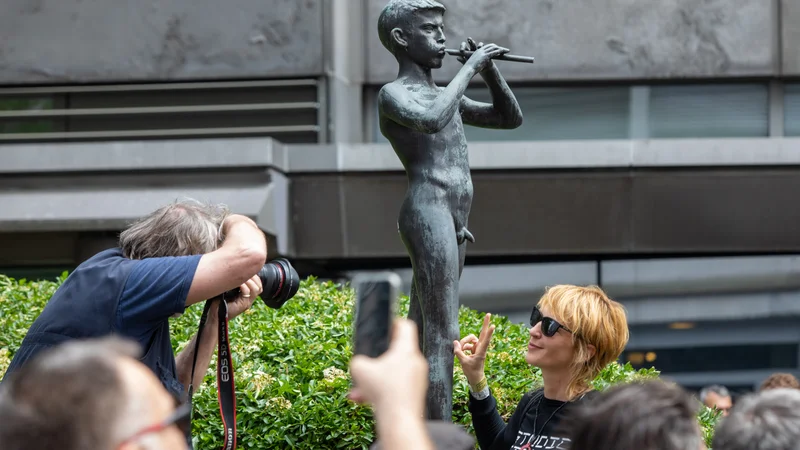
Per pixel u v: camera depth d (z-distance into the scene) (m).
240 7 11.51
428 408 4.52
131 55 11.57
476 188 11.18
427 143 4.63
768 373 11.38
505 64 11.55
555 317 3.65
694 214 11.22
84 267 3.31
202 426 4.87
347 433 4.85
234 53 11.51
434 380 4.52
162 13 11.56
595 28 11.57
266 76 11.50
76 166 10.95
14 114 11.83
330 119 11.49
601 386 5.30
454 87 4.48
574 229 11.24
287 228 11.22
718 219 11.22
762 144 11.11
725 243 11.26
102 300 3.21
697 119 11.84
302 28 11.45
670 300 11.54
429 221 4.57
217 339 3.72
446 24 11.48
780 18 11.51
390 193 11.20
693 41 11.53
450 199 4.63
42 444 1.56
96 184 11.02
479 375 4.02
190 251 3.38
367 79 11.66
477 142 11.28
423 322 4.62
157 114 11.77
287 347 5.61
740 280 11.47
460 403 5.11
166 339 3.39
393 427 1.69
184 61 11.53
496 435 4.00
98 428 1.58
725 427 2.16
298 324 6.00
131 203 10.85
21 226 10.80
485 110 4.92
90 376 1.61
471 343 4.16
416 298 4.71
